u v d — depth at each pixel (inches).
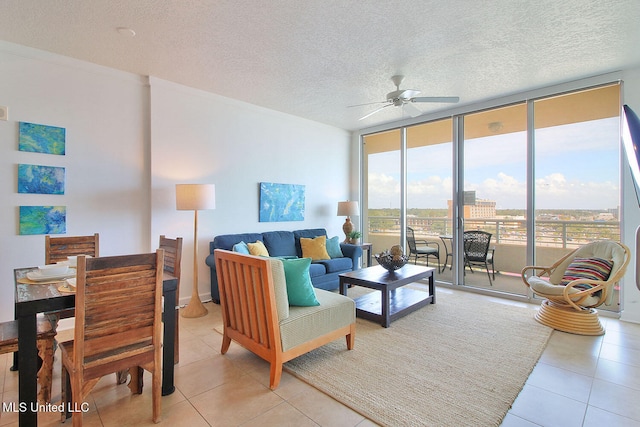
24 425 61.7
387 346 107.1
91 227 127.2
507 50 116.2
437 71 134.3
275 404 76.0
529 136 160.4
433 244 201.2
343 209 214.5
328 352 102.7
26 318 62.1
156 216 142.0
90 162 126.7
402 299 151.0
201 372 90.8
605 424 68.8
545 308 129.0
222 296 101.2
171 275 88.8
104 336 64.1
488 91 157.5
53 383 86.0
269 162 188.4
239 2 87.8
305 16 94.7
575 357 99.2
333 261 174.9
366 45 112.0
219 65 127.9
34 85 114.3
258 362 97.0
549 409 73.8
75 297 61.3
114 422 69.4
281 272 85.7
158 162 142.3
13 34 104.0
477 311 142.7
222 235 160.6
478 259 183.8
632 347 106.2
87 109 125.6
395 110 187.5
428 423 68.8
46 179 117.0
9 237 110.8
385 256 143.9
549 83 147.5
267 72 134.5
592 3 88.9
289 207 199.6
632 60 124.4
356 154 239.5
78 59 122.0
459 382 85.0
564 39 108.6
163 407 74.6
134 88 137.6
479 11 92.6
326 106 181.0
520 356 99.7
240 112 173.5
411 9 91.5
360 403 75.8
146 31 102.4
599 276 119.8
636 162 53.7
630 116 56.6
